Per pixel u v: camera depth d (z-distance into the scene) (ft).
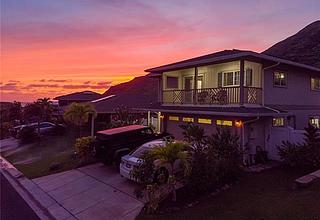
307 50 199.62
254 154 49.26
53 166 53.72
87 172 48.73
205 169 31.83
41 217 32.76
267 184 35.78
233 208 28.43
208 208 29.01
